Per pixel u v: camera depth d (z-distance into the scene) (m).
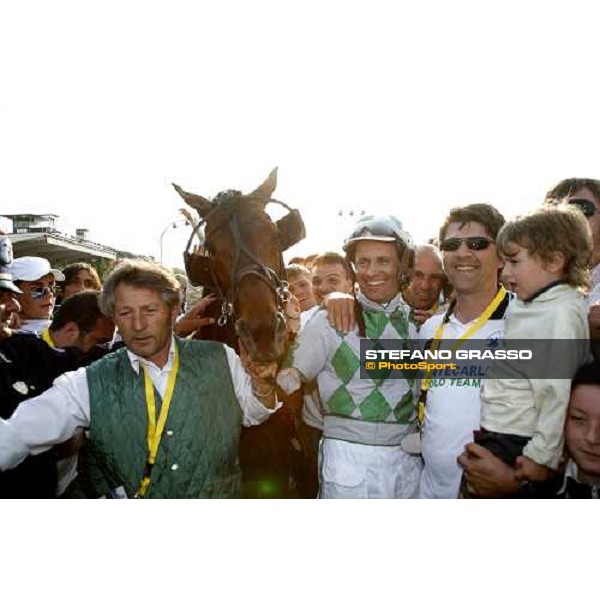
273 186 3.01
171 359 2.42
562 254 2.32
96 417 2.31
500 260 2.62
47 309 4.21
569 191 2.93
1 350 2.75
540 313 2.35
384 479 2.68
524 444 2.42
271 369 2.46
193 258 3.03
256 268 2.69
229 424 2.42
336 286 4.35
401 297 2.82
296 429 3.23
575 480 2.56
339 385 2.70
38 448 2.31
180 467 2.33
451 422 2.60
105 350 3.44
